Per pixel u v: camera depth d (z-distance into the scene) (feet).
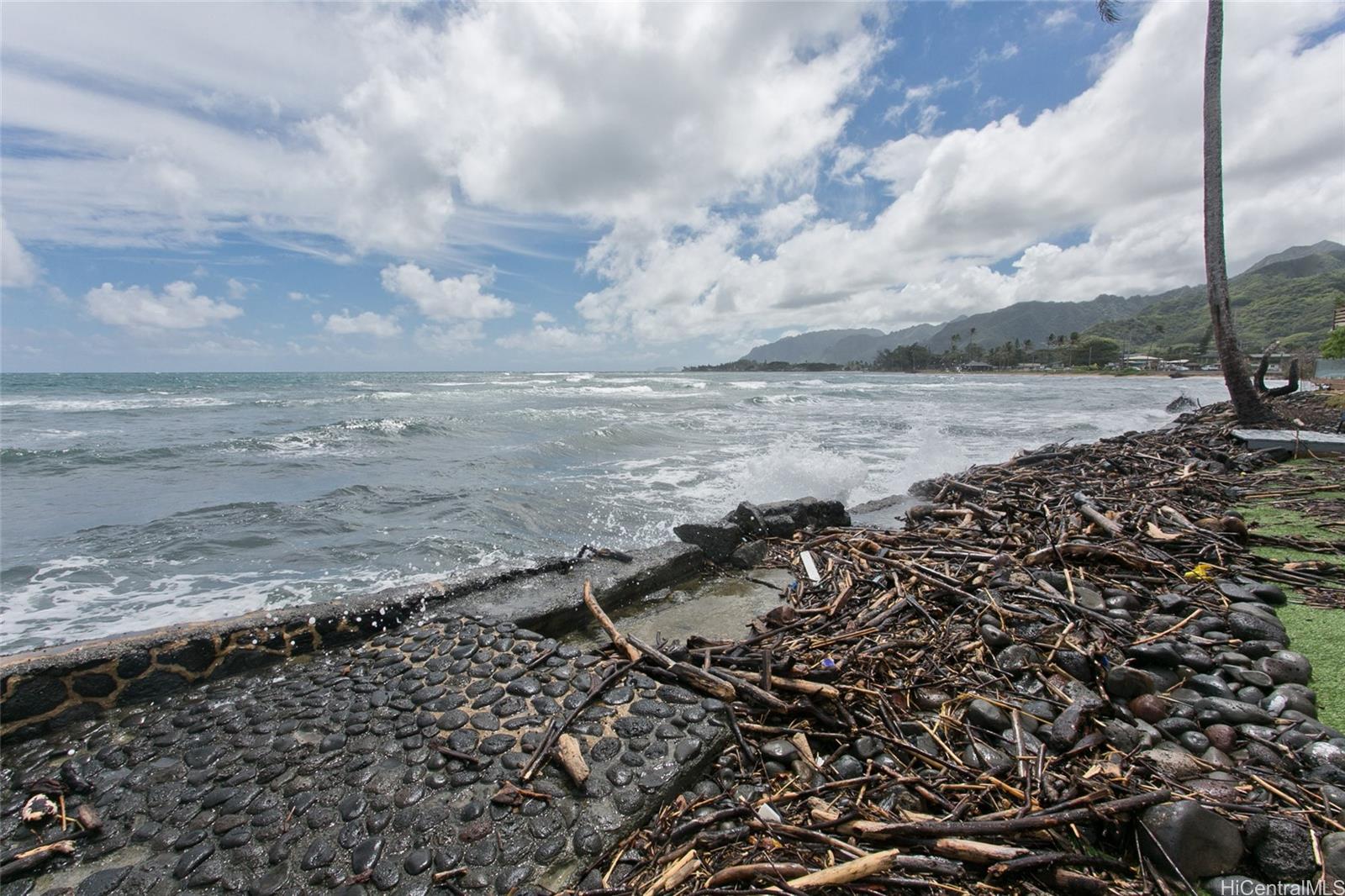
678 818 8.71
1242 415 39.78
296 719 11.08
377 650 13.52
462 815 8.55
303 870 7.85
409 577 20.65
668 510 29.09
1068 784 8.48
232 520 27.40
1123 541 17.53
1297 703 9.82
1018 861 7.26
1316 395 64.08
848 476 34.81
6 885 7.87
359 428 55.83
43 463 40.88
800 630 14.47
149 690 12.55
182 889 7.70
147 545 24.04
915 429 59.06
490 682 11.94
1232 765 8.63
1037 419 68.85
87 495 32.24
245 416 71.97
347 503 30.22
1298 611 13.51
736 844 8.21
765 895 7.17
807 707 10.79
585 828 8.30
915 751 9.55
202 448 46.68
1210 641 12.03
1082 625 12.68
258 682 13.15
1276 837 7.16
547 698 11.27
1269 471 29.04
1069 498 23.36
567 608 16.43
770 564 21.53
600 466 40.09
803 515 24.61
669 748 9.80
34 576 20.68
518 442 50.75
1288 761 8.53
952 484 29.66
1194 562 16.49
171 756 10.28
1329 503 22.36
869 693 11.16
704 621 16.92
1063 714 9.77
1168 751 8.96
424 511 29.01
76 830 8.72
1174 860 7.12
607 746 9.83
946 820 8.03
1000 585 15.02
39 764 10.43
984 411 81.05
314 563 22.07
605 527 26.53
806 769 9.61
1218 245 38.75
